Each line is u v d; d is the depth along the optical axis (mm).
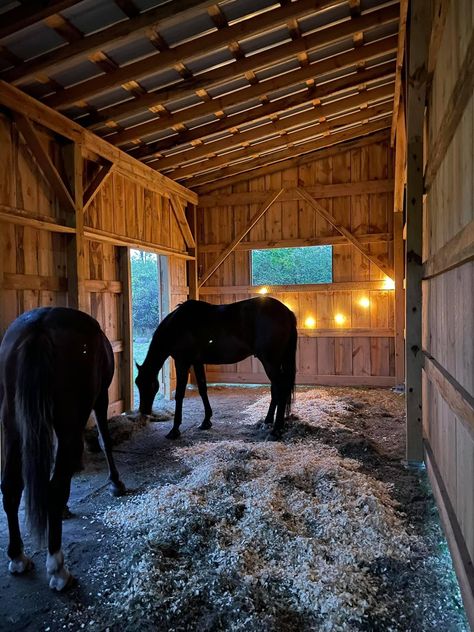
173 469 3139
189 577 1812
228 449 3311
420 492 2609
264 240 6691
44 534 1676
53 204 3791
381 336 6293
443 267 2080
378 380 6297
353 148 6301
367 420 4422
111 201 4695
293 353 4043
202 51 3334
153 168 5488
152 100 3939
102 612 1664
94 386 2131
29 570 1951
